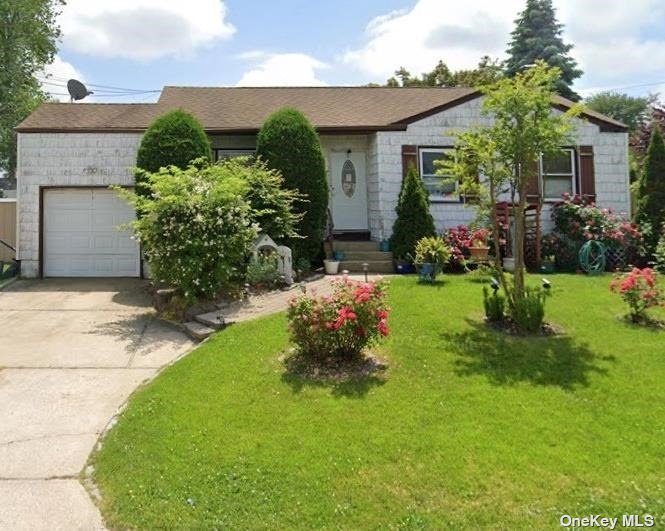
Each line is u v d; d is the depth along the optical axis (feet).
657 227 39.50
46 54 80.53
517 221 23.07
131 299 33.58
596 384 17.29
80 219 41.22
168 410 16.03
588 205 41.75
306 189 37.83
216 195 28.81
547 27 101.14
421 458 13.04
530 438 13.92
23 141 40.29
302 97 49.98
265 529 10.67
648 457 13.08
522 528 10.57
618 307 26.05
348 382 17.49
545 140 22.13
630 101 123.54
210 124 42.55
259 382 17.72
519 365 18.85
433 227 38.65
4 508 11.56
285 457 13.19
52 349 23.08
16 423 15.90
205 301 28.68
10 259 46.50
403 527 10.64
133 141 40.73
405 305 25.75
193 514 11.16
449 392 16.76
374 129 42.16
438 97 50.96
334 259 39.60
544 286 25.84
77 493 12.21
